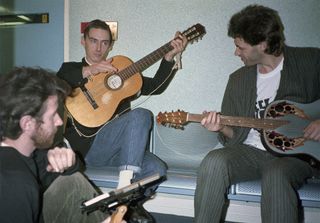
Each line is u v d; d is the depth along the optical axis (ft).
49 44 7.38
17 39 7.50
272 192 3.78
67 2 7.08
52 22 7.33
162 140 6.25
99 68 5.61
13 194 2.48
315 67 5.04
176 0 6.66
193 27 6.00
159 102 6.88
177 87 6.79
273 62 5.11
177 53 6.04
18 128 2.78
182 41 5.93
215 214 4.05
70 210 3.60
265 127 4.91
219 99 6.63
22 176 2.58
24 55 7.50
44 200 3.58
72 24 7.13
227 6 6.45
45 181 3.76
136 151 4.94
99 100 5.58
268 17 4.83
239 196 4.61
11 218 2.45
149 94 6.39
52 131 3.06
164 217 6.26
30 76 2.93
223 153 4.49
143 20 6.84
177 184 5.06
